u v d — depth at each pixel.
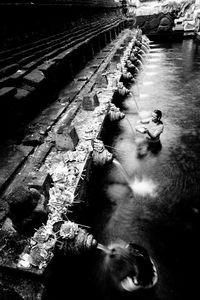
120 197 6.52
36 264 3.11
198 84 14.60
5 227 3.67
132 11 50.56
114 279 4.49
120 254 4.61
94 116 7.23
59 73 10.09
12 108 6.32
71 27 19.17
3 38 9.63
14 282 3.10
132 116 11.11
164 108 11.84
